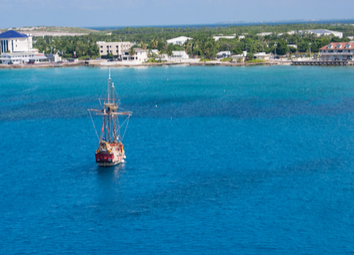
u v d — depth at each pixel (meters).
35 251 99.56
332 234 104.50
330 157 155.00
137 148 168.75
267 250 99.12
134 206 117.31
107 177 137.12
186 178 135.38
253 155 158.00
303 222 109.12
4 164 151.38
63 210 116.00
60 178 137.12
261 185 129.50
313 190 125.81
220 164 148.25
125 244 101.44
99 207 117.12
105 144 145.12
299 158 154.25
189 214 112.88
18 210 116.31
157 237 103.69
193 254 97.94
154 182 132.50
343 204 117.44
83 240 103.06
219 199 120.44
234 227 107.06
